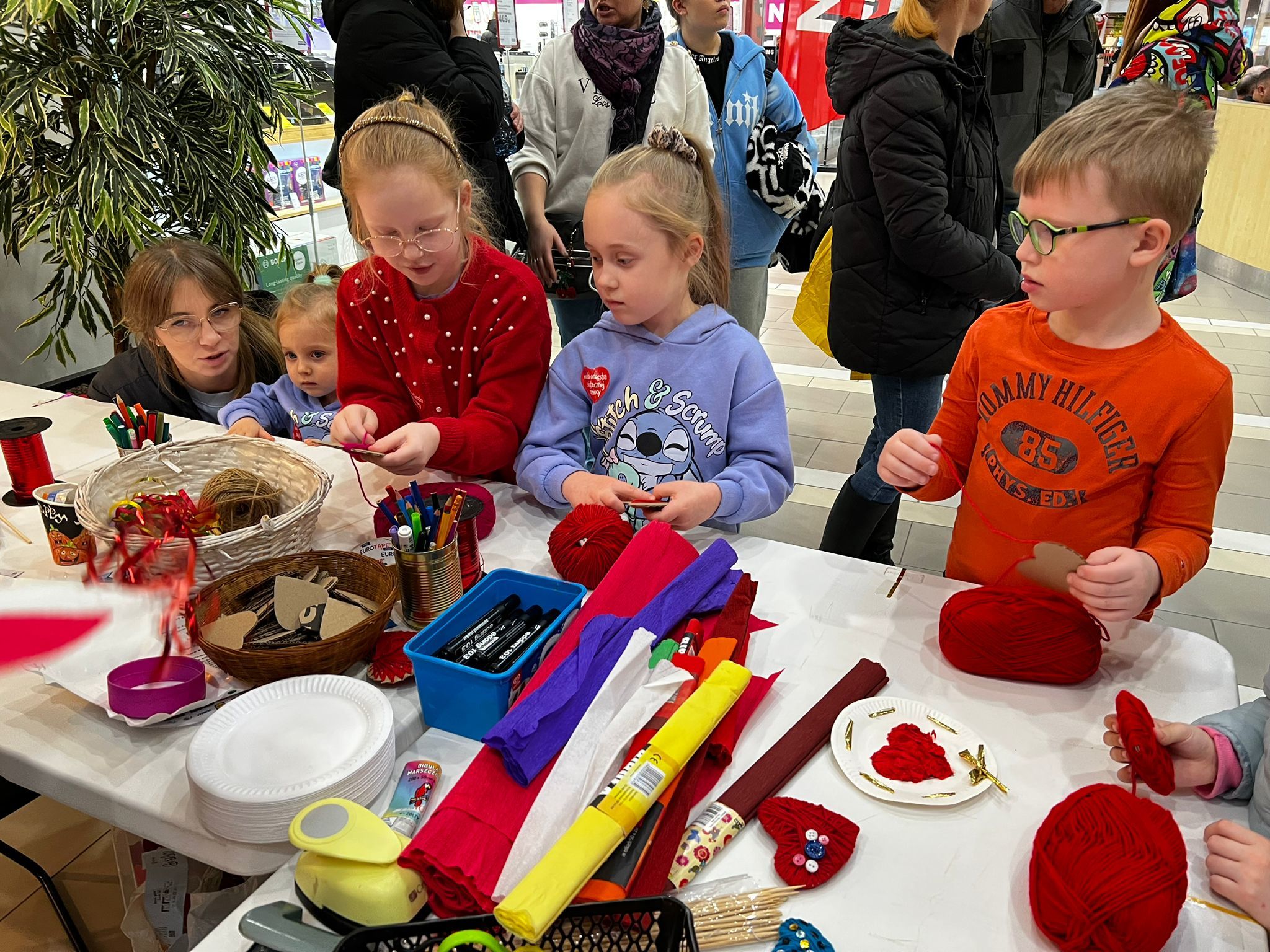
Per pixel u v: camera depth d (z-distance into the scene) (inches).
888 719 32.9
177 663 34.6
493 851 26.3
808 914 25.6
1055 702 34.2
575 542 40.6
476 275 51.6
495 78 77.9
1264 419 127.2
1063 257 35.3
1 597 40.4
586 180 87.3
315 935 25.0
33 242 126.7
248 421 61.6
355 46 71.7
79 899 53.6
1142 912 22.7
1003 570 43.3
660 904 23.5
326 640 33.7
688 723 29.0
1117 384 38.4
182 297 65.4
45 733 33.6
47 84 89.1
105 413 66.8
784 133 95.8
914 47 61.2
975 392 44.8
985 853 27.5
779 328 172.2
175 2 95.9
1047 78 99.2
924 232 63.0
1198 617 84.3
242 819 27.7
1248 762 29.0
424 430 46.2
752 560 44.6
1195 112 34.5
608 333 50.9
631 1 82.3
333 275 75.5
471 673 31.4
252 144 100.3
